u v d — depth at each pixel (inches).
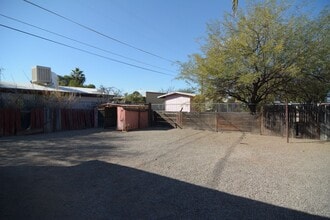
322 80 493.0
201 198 173.8
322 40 453.7
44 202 167.6
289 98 583.8
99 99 879.1
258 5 475.5
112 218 143.3
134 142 447.8
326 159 301.0
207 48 553.0
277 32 455.8
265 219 141.4
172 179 218.8
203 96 609.9
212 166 266.1
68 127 674.2
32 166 269.7
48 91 713.6
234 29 518.6
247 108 594.2
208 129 649.6
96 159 303.3
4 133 535.2
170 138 504.1
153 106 871.7
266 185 201.6
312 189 191.9
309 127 489.4
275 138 498.6
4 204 164.2
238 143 433.4
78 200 171.0
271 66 469.4
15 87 675.4
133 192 186.4
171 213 149.8
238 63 482.6
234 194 181.5
